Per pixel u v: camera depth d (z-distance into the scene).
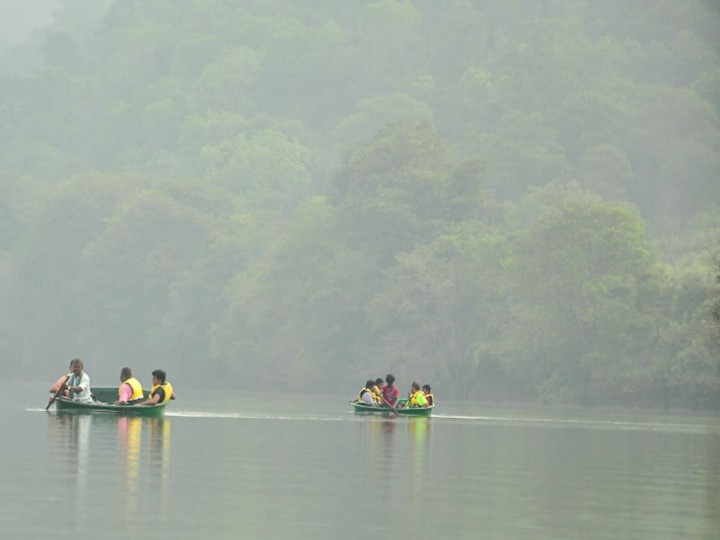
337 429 117.56
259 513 51.06
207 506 52.59
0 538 43.22
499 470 75.06
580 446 104.12
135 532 45.06
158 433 98.81
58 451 77.06
